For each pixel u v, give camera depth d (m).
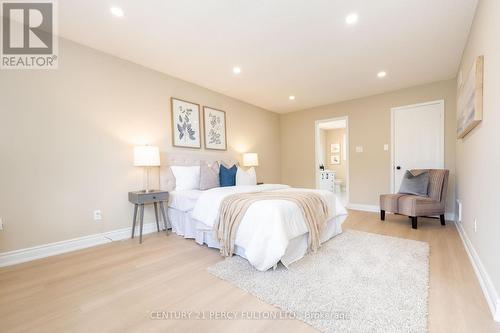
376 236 2.90
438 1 1.99
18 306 1.54
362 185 4.70
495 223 1.50
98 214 2.78
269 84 3.94
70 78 2.58
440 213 3.35
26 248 2.29
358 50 2.83
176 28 2.37
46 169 2.42
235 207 2.26
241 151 4.85
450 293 1.62
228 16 2.19
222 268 2.04
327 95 4.54
